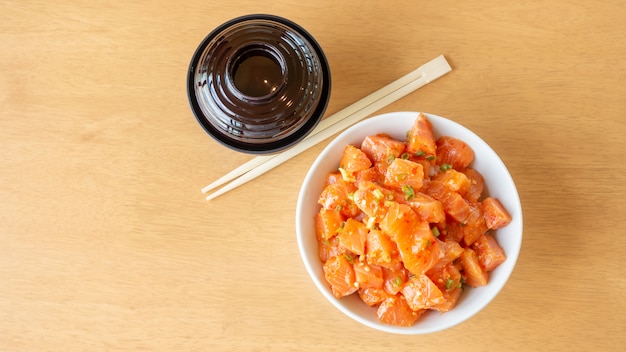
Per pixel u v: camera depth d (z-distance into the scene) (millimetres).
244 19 598
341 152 580
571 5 626
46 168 628
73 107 629
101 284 620
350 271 553
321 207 586
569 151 618
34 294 620
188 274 617
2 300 620
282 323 612
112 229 624
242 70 580
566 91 622
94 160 627
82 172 627
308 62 580
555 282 609
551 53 624
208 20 631
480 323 608
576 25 625
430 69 619
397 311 552
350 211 563
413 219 534
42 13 632
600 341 605
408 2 628
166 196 623
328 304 612
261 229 618
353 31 629
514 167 619
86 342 617
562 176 616
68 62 631
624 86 621
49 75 631
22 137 629
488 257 561
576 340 606
